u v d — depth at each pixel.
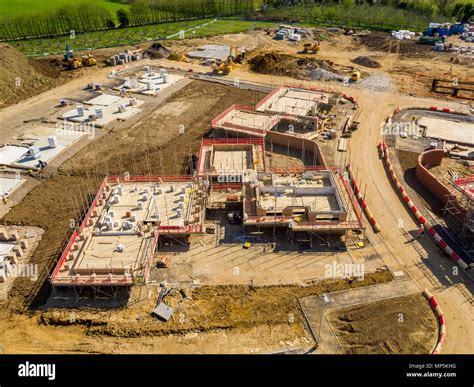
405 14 113.25
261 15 123.06
